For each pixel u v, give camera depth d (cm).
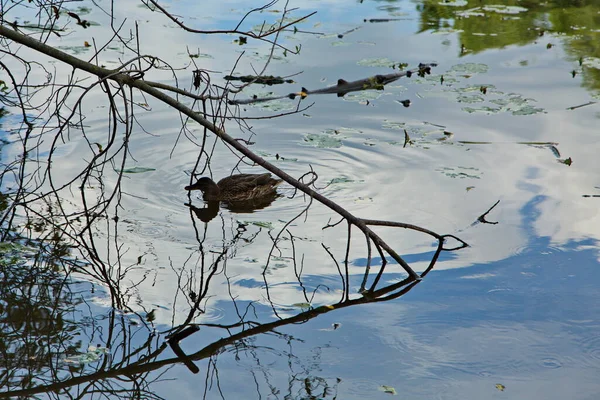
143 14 2345
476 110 1736
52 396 818
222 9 2447
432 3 2666
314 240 1217
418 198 1347
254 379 854
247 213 1327
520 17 2516
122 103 1762
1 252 1129
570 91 1850
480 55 2123
